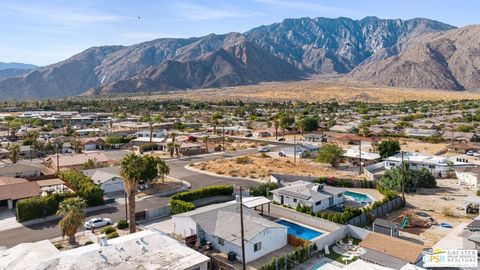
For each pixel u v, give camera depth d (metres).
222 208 55.22
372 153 105.12
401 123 172.88
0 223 57.09
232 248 45.72
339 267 41.75
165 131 155.88
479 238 44.34
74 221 48.69
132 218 50.41
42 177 78.25
